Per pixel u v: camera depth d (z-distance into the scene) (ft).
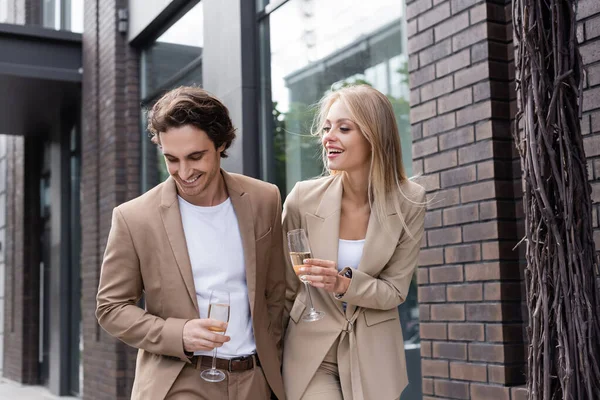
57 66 26.35
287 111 15.61
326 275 6.61
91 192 24.70
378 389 6.97
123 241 6.59
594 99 8.28
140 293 6.91
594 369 5.72
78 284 29.76
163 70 21.44
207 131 6.27
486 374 9.78
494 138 9.86
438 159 10.73
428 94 10.94
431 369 10.73
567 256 5.81
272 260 7.20
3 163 45.62
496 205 9.75
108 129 23.35
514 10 6.07
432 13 10.92
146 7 21.52
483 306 9.88
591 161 8.27
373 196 7.32
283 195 15.66
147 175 22.35
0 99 28.58
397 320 7.35
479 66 10.06
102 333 23.04
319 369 7.24
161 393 6.37
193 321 6.20
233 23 16.63
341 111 7.09
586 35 8.41
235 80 16.48
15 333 36.27
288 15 15.76
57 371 30.37
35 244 35.55
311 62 15.01
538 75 5.87
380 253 7.13
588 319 5.74
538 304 5.87
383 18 13.07
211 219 6.85
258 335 6.75
